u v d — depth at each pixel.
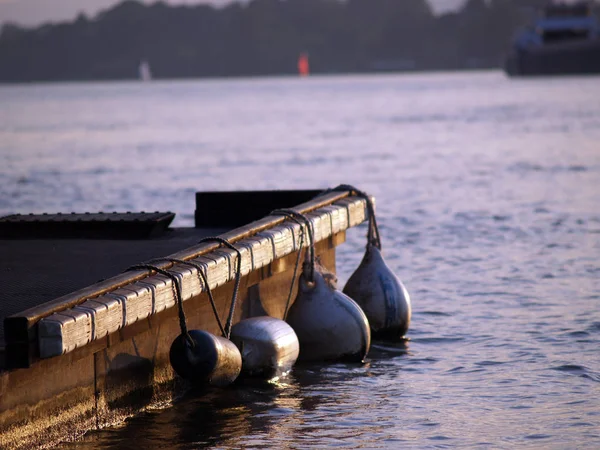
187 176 65.69
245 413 15.80
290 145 95.12
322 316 19.20
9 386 11.94
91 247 19.75
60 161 78.50
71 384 13.59
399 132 113.50
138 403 15.41
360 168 70.19
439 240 35.94
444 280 27.98
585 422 15.28
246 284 17.83
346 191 23.16
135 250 19.31
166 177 65.00
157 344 15.92
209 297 15.79
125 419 15.03
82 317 12.33
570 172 63.28
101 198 53.12
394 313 21.23
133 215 22.27
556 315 23.00
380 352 20.23
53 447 13.14
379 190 55.06
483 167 68.75
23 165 74.81
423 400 16.64
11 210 48.03
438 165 71.38
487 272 29.11
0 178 64.44
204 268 15.44
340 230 21.38
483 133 107.31
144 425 14.88
